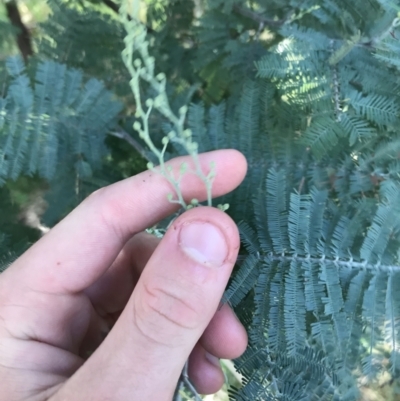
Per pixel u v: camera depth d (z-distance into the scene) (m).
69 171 0.19
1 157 0.17
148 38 0.21
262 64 0.16
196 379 0.17
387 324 0.13
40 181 0.22
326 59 0.16
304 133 0.16
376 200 0.15
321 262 0.14
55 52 0.21
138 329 0.11
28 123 0.18
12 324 0.14
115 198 0.14
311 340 0.15
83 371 0.11
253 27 0.20
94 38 0.21
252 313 0.15
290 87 0.17
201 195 0.14
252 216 0.16
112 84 0.21
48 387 0.13
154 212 0.15
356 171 0.17
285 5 0.19
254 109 0.17
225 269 0.11
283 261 0.14
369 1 0.16
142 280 0.11
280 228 0.14
